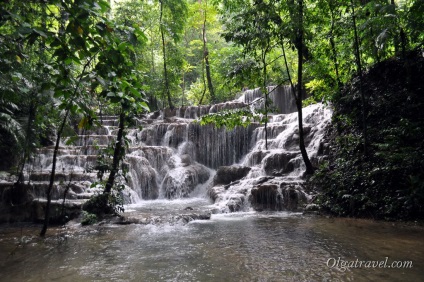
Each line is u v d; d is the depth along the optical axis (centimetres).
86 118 396
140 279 424
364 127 916
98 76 332
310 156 1138
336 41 1138
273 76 2017
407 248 536
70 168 1227
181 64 2102
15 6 345
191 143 1588
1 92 645
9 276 445
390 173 826
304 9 1012
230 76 1074
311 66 1165
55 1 296
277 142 1347
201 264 482
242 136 1531
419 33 910
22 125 874
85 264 492
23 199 941
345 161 967
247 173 1246
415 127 855
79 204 871
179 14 1925
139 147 1451
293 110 1745
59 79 352
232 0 1180
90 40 311
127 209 1033
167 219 817
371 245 561
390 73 1030
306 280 409
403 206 759
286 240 616
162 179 1399
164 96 2166
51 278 434
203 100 2466
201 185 1417
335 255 509
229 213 972
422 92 928
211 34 2839
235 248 568
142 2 1880
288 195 1001
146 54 2244
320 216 871
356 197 842
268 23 1036
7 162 1185
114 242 626
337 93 1119
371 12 927
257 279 416
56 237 677
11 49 382
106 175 1149
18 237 686
